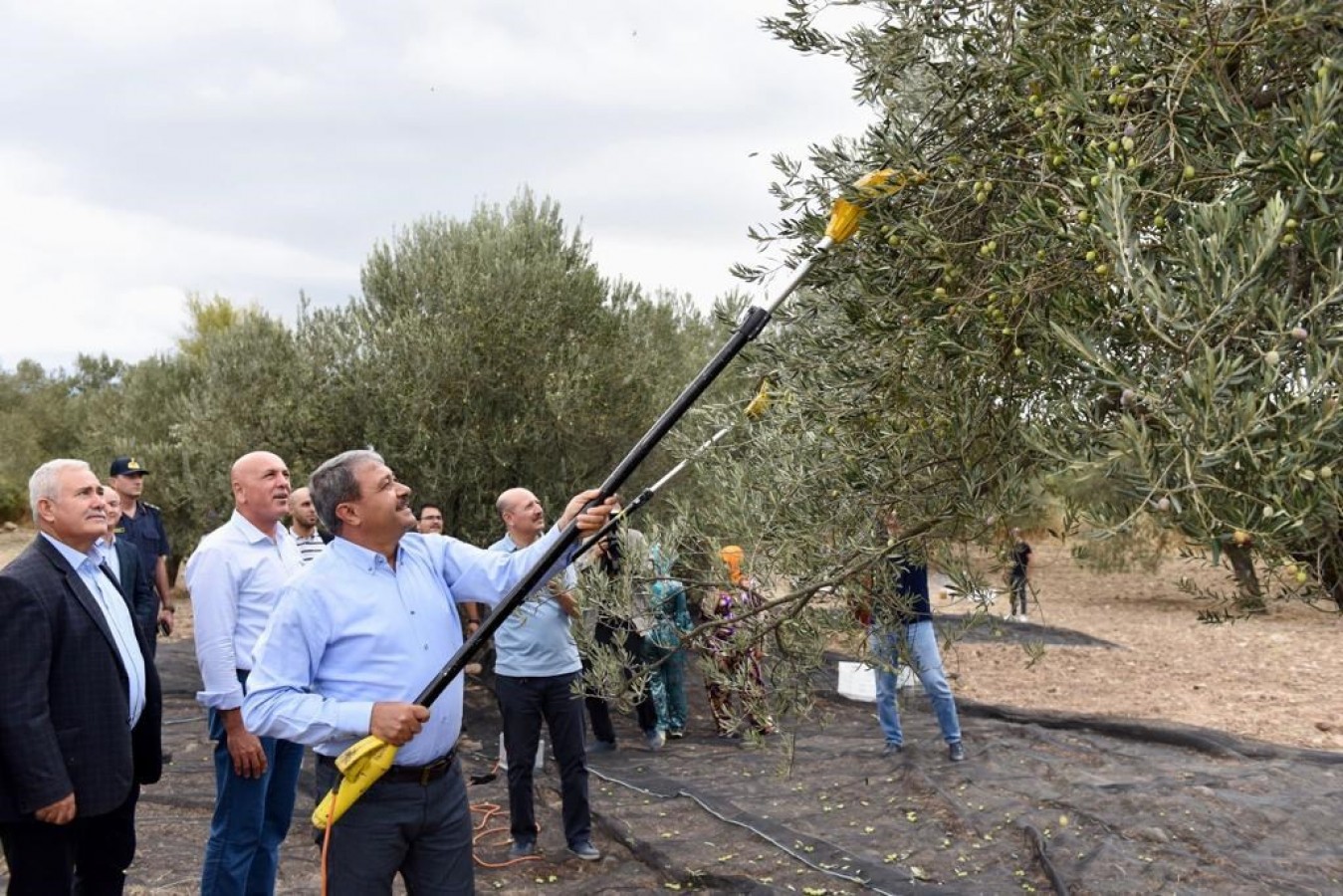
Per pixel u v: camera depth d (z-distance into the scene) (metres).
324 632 3.23
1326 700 10.32
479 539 10.55
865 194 2.53
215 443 11.54
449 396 10.59
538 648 5.77
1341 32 2.15
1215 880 5.43
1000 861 5.80
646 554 3.39
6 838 3.64
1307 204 1.91
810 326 3.10
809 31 3.02
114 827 4.11
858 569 2.87
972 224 2.66
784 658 3.26
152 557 8.83
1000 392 2.55
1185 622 15.85
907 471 2.65
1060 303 2.15
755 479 3.23
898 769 7.39
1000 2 2.62
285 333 11.85
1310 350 1.71
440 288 10.76
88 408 22.00
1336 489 1.63
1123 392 1.82
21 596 3.55
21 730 3.50
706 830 6.32
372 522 3.28
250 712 3.17
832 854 5.81
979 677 11.52
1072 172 2.19
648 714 8.24
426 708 3.10
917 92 2.96
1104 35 2.39
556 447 10.80
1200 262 1.69
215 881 4.40
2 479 32.19
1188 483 1.69
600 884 5.57
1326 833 6.09
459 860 3.37
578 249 11.27
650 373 10.96
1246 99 2.31
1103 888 5.34
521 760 5.86
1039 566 23.47
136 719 4.07
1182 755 7.86
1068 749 8.00
